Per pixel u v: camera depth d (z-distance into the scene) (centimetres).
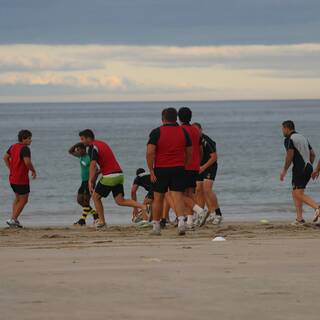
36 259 1836
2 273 1623
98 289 1444
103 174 2953
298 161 2948
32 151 11725
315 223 2928
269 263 1744
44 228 3041
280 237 2414
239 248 2033
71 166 8812
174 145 2523
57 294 1402
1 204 5300
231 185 6556
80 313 1257
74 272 1628
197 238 2409
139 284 1490
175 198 2547
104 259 1825
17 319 1217
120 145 13450
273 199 5497
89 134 3020
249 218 4169
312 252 1934
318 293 1409
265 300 1352
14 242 2366
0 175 7475
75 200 5584
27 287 1466
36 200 5616
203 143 3036
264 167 8438
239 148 12194
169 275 1586
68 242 2320
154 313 1258
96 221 3250
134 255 1897
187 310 1279
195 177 2761
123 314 1251
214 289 1443
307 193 5731
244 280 1530
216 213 3094
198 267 1688
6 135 18300
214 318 1227
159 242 2270
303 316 1241
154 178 2544
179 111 2759
